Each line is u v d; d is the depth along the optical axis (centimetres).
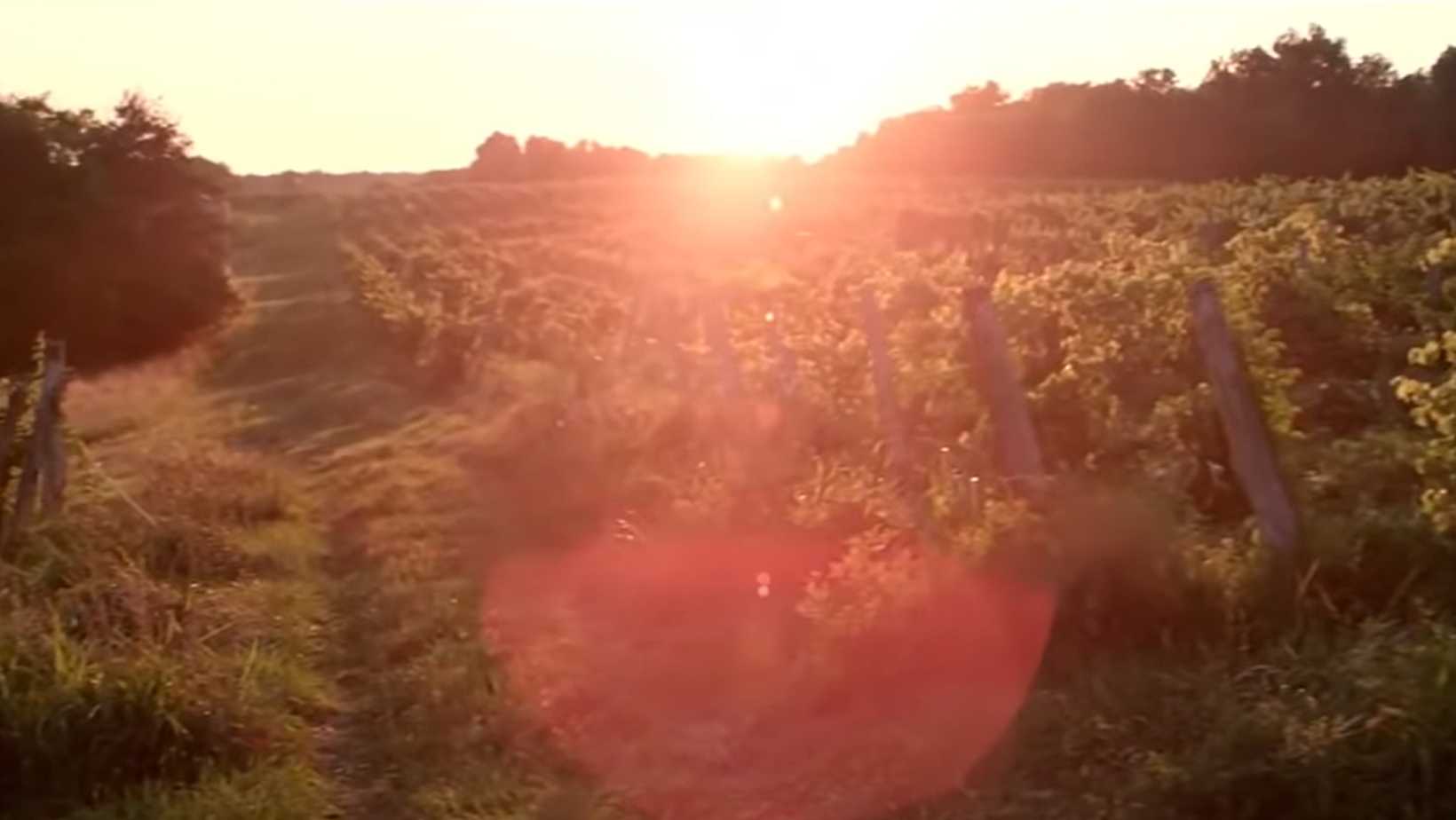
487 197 8406
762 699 849
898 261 2062
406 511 1525
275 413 2544
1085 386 1092
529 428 1808
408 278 4528
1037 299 1239
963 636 790
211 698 825
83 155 3772
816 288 2678
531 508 1427
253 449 2162
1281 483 778
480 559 1273
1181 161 6688
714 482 1243
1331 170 5994
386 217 7650
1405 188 2966
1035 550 795
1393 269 1639
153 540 1251
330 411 2466
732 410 1449
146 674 817
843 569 888
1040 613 778
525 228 6775
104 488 1453
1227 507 960
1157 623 755
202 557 1246
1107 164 7056
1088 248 2820
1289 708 617
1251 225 2331
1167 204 3591
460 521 1438
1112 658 745
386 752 840
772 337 1712
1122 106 7100
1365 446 999
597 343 2611
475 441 1911
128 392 2888
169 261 3794
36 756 768
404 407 2388
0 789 762
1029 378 1222
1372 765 568
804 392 1409
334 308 4291
